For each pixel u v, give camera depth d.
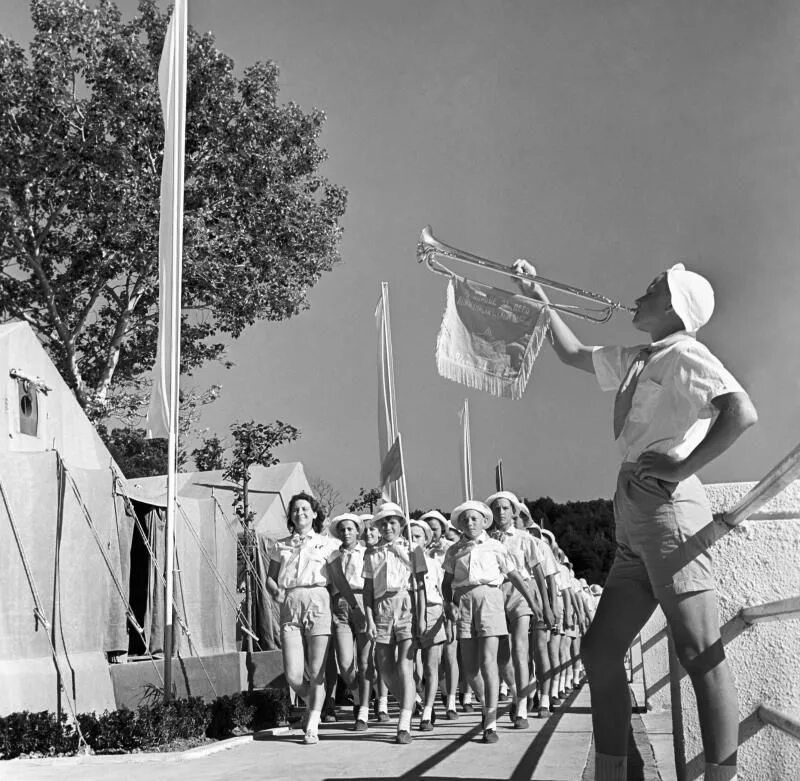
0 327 14.66
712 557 4.61
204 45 28.27
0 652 12.14
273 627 19.64
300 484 25.59
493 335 5.18
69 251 28.70
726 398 3.86
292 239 29.36
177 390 13.09
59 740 10.42
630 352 4.79
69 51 26.91
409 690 9.80
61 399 15.46
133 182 26.11
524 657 10.75
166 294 13.27
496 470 23.58
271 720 12.91
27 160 26.16
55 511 13.04
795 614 3.55
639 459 4.02
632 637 4.38
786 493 4.53
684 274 4.26
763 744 4.49
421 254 5.21
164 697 12.24
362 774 7.32
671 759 7.78
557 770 7.06
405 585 10.27
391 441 16.11
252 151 28.59
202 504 18.36
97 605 13.56
